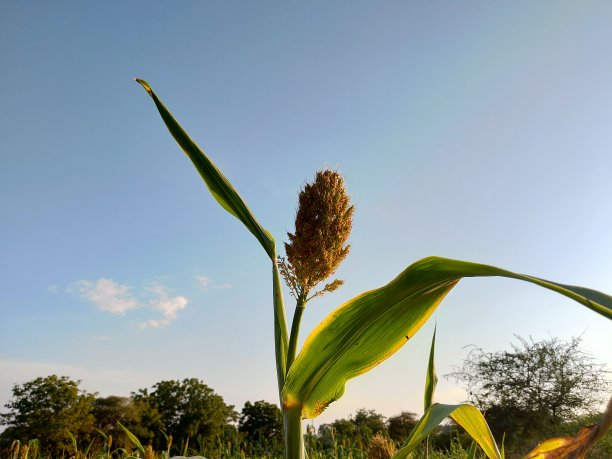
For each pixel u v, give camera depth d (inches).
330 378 85.7
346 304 79.7
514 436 567.5
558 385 561.6
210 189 102.3
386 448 99.2
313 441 187.5
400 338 84.4
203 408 1254.3
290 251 90.4
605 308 40.0
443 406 72.4
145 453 129.2
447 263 65.6
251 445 207.9
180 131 99.0
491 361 616.4
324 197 90.7
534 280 50.4
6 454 147.3
